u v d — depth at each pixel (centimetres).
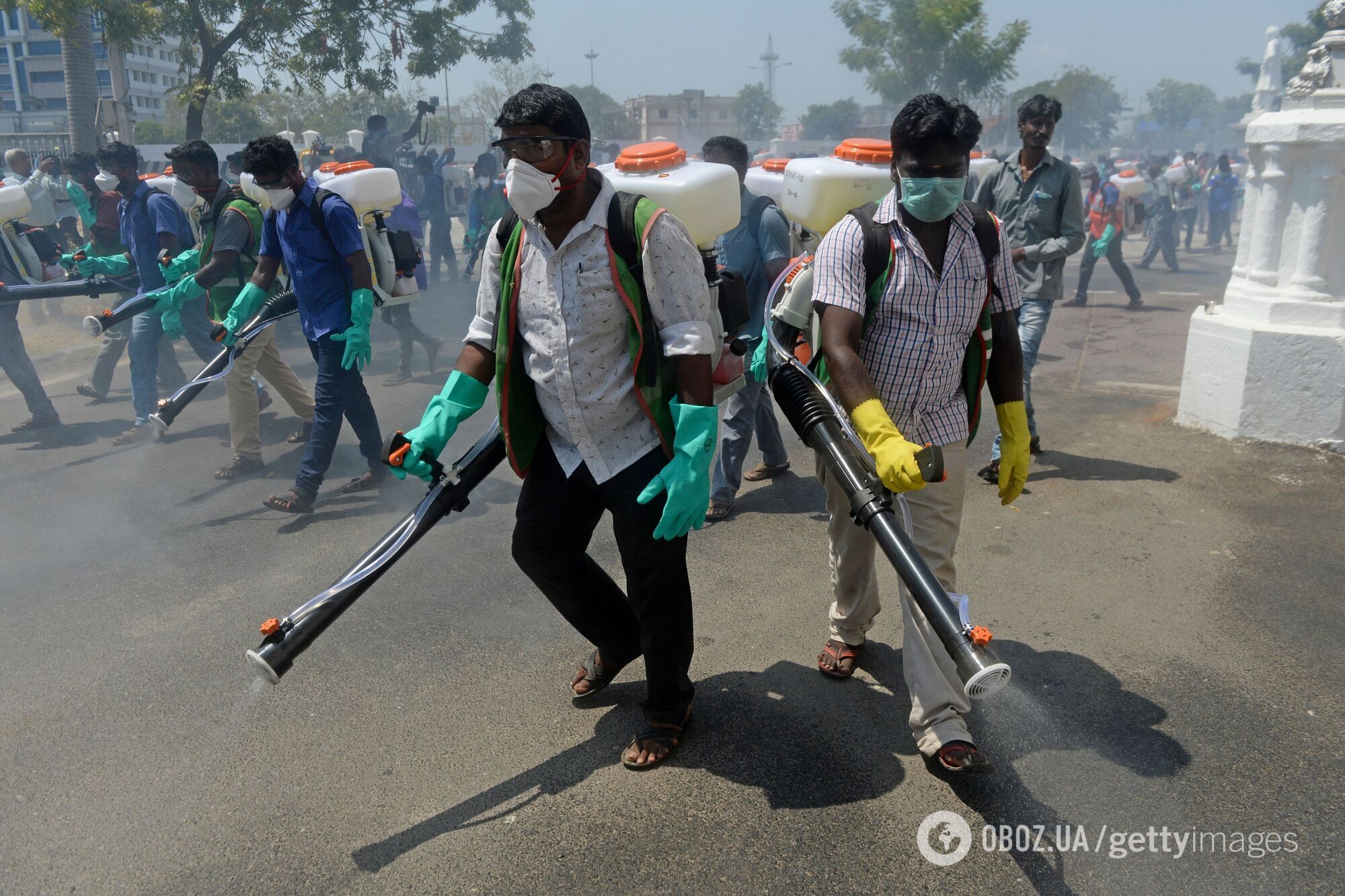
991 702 290
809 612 353
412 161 1575
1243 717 281
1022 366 261
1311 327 504
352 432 625
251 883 226
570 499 260
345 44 1506
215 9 1415
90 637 350
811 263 260
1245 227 539
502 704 298
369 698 303
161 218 600
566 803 250
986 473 484
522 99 217
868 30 3825
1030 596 359
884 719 285
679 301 231
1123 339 856
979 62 3719
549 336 237
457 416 253
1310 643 321
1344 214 497
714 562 399
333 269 464
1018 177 502
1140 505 443
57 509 493
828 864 227
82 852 237
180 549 434
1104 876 221
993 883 220
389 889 222
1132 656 316
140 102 6962
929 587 208
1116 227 1015
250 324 470
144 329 607
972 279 245
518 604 368
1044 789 252
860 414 225
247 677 318
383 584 387
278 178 440
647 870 226
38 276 659
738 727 282
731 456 441
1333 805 243
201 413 683
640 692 303
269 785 261
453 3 1609
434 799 253
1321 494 448
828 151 3728
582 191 231
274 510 482
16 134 1750
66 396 754
